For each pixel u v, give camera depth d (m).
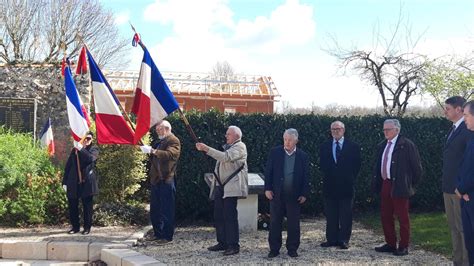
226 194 7.61
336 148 8.20
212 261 7.19
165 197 8.41
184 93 27.31
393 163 7.57
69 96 9.04
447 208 6.78
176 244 8.46
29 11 25.64
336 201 8.27
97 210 10.08
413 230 9.62
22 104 13.51
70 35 26.50
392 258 7.48
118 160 10.83
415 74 20.02
